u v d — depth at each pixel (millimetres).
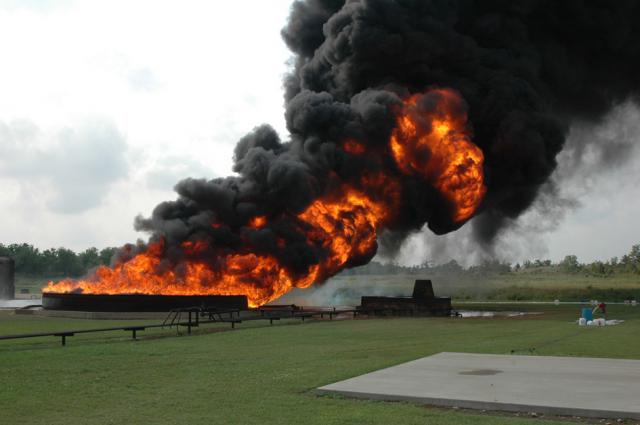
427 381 12977
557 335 25906
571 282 123938
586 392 11594
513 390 11836
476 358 16750
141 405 11375
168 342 23859
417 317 44688
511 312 50875
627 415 9938
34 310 46844
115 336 27109
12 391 12938
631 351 19000
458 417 10117
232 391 12633
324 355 18797
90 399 12016
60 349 21125
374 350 20203
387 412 10508
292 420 9992
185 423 9891
